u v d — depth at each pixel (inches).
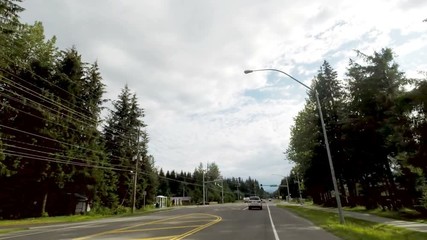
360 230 669.3
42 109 1768.0
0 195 1786.4
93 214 1936.5
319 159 1823.3
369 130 1360.7
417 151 980.6
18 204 1824.6
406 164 1035.9
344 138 1482.5
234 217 1279.5
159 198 3686.0
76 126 1974.7
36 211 1908.2
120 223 1109.1
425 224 809.5
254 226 866.8
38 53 1897.1
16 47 1625.2
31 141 1776.6
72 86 2017.7
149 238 633.6
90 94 2235.5
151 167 3265.3
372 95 1344.7
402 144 1035.3
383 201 1450.5
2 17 1393.9
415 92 879.7
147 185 3142.2
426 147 949.2
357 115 1448.1
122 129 2778.1
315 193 2778.1
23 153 1723.7
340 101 1790.1
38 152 1777.8
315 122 1867.6
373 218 1033.5
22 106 1784.0
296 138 2183.8
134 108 2869.1
